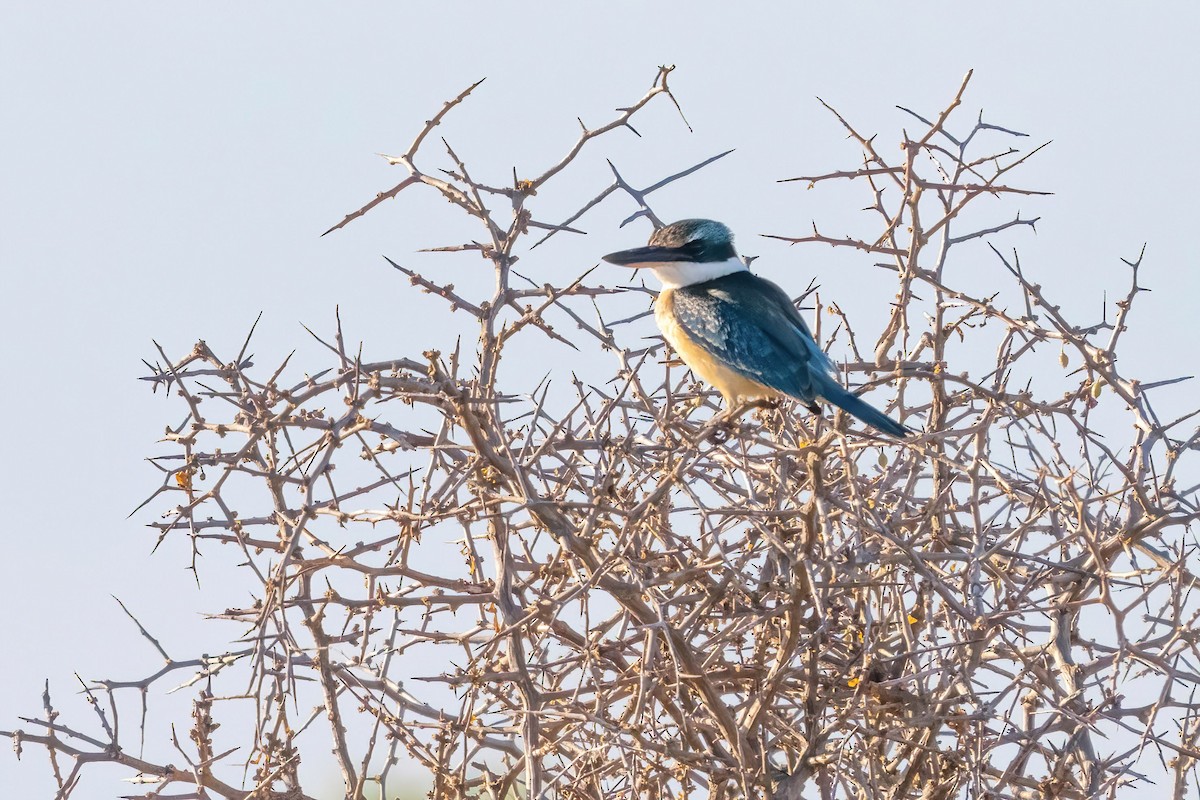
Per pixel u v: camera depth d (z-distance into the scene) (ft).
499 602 35.40
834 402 40.45
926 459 38.24
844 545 35.58
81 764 32.96
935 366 36.63
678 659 33.32
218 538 33.88
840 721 33.45
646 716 34.12
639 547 35.88
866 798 35.24
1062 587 38.52
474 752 34.01
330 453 29.58
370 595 37.40
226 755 34.09
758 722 34.06
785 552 31.94
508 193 36.99
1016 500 36.58
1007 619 35.60
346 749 36.37
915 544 38.86
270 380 31.48
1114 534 38.06
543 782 35.88
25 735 32.55
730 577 33.09
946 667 34.12
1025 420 37.73
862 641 36.40
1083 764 36.55
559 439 35.14
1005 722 33.81
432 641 36.11
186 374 31.32
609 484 32.73
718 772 33.47
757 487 37.86
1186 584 37.22
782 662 33.50
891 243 39.73
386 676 36.11
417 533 32.48
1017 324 36.94
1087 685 36.52
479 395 33.71
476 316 35.81
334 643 35.73
